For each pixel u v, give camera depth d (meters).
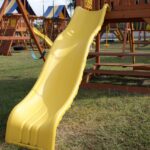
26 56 13.19
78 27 5.23
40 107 3.87
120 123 3.93
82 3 6.24
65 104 3.65
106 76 6.99
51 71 4.38
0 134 3.61
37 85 4.16
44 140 3.25
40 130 3.32
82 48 4.59
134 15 5.39
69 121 4.05
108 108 4.58
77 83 3.97
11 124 3.46
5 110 4.42
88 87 6.04
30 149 3.28
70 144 3.35
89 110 4.50
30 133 3.36
